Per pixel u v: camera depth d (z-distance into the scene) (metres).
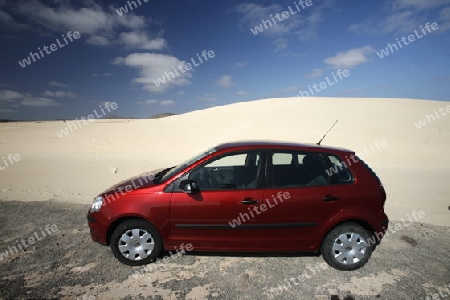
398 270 3.98
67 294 3.32
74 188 8.34
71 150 17.47
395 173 11.51
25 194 7.56
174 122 34.41
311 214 3.87
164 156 15.81
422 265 4.11
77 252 4.34
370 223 3.89
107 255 4.26
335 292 3.47
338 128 25.92
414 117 31.42
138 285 3.52
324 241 3.99
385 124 27.59
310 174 4.00
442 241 4.90
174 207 3.84
